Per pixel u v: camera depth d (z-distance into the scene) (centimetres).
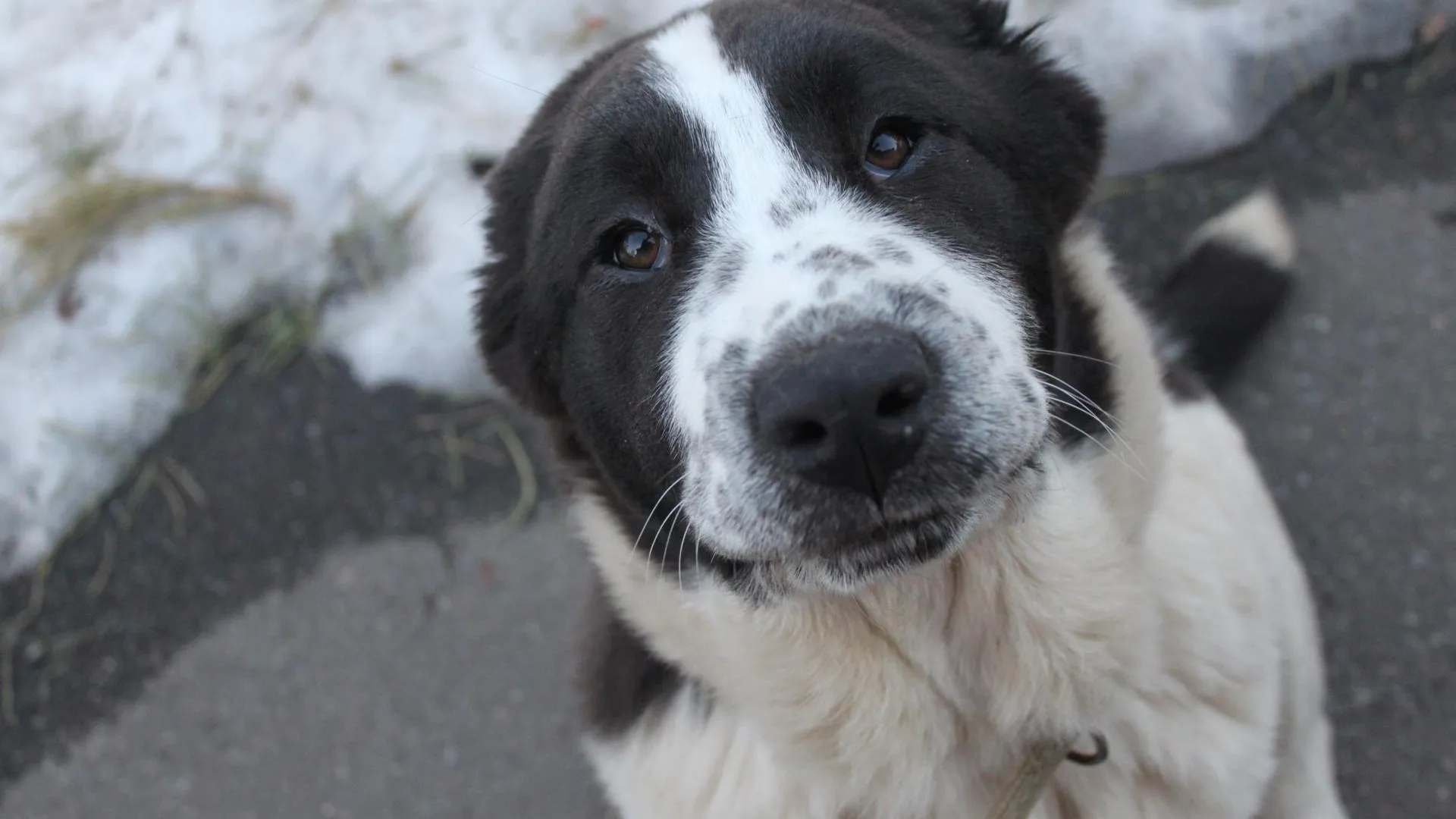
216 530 91
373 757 84
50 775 86
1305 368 86
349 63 106
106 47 112
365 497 91
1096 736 65
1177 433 70
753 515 56
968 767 65
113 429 95
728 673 65
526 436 91
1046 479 60
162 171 104
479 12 106
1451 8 94
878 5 67
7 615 90
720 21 63
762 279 58
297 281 100
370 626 88
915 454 55
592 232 63
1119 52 95
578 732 83
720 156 60
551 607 86
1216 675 66
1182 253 91
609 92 63
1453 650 78
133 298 99
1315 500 83
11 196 105
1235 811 67
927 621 62
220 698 87
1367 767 77
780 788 67
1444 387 84
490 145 100
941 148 61
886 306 56
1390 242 89
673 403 60
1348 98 94
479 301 71
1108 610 63
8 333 99
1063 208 66
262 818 83
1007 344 58
